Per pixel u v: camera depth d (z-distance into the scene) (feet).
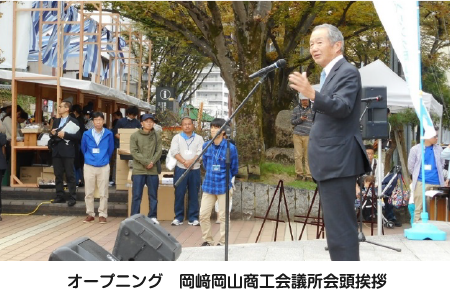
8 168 47.14
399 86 48.42
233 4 46.60
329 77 15.62
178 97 131.34
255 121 46.96
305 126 46.68
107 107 71.92
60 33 51.67
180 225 39.78
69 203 42.93
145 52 117.50
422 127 27.78
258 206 42.70
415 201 36.09
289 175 47.60
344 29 66.54
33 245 31.73
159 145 38.50
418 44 26.78
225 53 47.65
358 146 15.55
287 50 65.00
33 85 52.21
